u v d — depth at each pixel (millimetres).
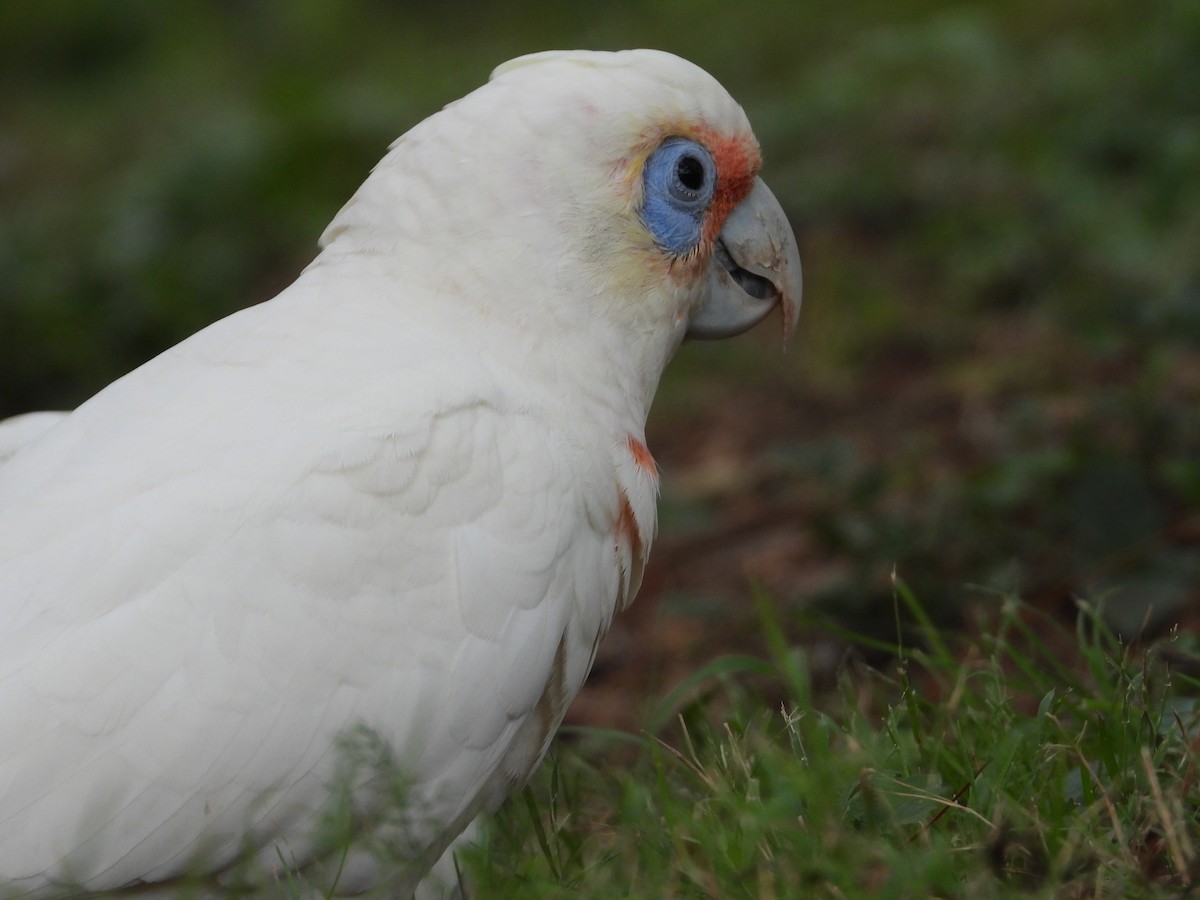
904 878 5293
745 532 12102
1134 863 5523
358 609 5648
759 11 24984
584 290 6754
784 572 11109
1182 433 10703
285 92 24078
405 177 6793
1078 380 12750
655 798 6758
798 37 23500
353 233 6863
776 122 18891
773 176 18062
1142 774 6051
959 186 16938
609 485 6586
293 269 19156
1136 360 12781
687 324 7434
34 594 5434
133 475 5711
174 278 18391
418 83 24922
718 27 24766
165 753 5305
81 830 5195
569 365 6641
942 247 16219
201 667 5391
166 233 19359
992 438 12133
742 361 15695
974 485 10672
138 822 5281
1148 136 16453
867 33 22578
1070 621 9367
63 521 5625
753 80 22688
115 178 23359
